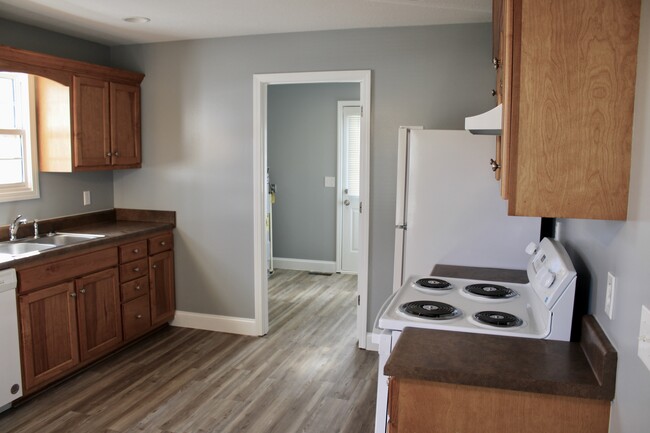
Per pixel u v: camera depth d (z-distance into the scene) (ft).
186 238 14.61
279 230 21.83
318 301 17.42
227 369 12.03
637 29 4.46
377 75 12.66
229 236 14.20
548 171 4.77
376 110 12.75
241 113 13.71
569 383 4.87
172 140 14.42
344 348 13.35
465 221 10.04
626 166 4.59
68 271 10.97
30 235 12.41
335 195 20.95
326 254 21.42
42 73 11.51
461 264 10.12
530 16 4.69
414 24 12.22
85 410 10.07
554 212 4.80
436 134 10.04
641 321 4.00
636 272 4.21
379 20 11.85
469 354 5.56
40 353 10.36
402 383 5.31
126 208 15.08
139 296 13.32
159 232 13.99
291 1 10.34
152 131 14.56
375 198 12.95
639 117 4.34
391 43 12.51
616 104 4.57
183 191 14.48
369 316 13.26
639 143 4.31
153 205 14.82
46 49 12.75
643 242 4.06
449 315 6.68
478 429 5.20
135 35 13.38
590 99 4.62
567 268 5.99
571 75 4.65
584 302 6.13
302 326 14.98
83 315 11.44
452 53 12.21
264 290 14.21
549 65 4.68
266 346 13.46
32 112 12.33
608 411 4.90
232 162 13.94
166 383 11.28
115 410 10.09
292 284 19.54
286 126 21.09
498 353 5.60
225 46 13.64
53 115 12.36
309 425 9.62
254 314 14.23
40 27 12.49
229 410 10.14
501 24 6.26
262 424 9.64
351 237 21.01
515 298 7.59
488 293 7.64
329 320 15.51
